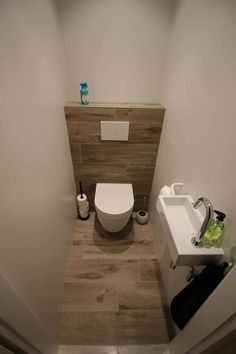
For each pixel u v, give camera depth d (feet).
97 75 5.15
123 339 3.92
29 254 2.86
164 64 5.02
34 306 3.01
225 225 2.48
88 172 6.17
